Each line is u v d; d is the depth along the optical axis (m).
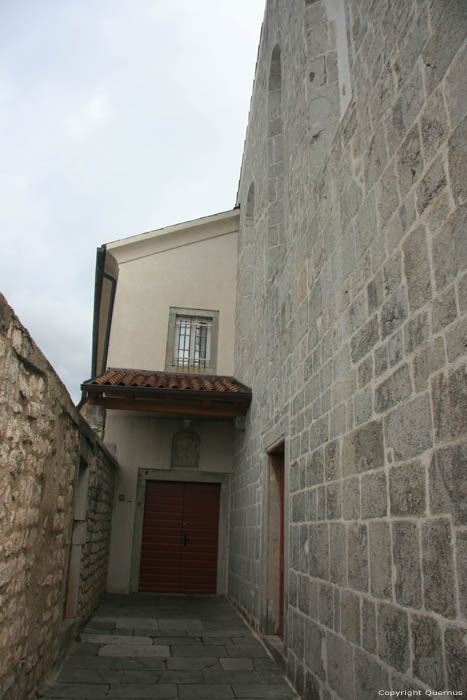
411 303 2.61
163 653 5.30
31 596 3.33
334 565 3.55
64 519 4.44
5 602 2.73
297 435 4.91
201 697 4.05
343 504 3.45
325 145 4.90
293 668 4.41
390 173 2.98
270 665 5.00
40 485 3.42
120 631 6.19
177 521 9.88
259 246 8.36
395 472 2.66
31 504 3.19
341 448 3.57
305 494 4.46
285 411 5.54
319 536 3.95
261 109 8.87
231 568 9.13
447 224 2.31
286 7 6.70
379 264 3.07
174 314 10.88
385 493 2.77
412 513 2.44
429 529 2.27
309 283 4.77
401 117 2.87
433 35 2.54
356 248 3.50
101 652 5.19
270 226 7.62
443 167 2.38
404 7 2.91
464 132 2.21
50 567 3.93
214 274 11.23
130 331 10.62
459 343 2.14
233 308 11.06
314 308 4.54
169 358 10.59
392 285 2.87
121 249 11.02
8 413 2.59
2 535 2.62
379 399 2.95
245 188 10.86
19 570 2.99
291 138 6.04
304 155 5.25
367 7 3.52
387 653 2.60
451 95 2.34
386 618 2.64
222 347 10.81
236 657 5.25
